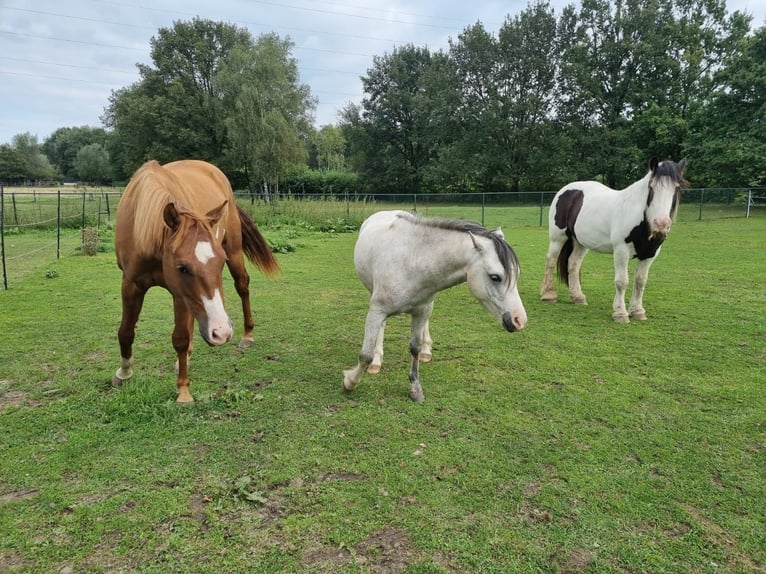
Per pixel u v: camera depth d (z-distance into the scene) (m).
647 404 3.46
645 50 32.03
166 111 39.50
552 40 36.09
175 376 3.83
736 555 2.03
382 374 4.01
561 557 2.01
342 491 2.42
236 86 33.97
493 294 2.96
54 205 17.69
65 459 2.63
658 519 2.25
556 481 2.54
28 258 9.71
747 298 6.63
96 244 10.33
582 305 6.45
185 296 2.78
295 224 17.44
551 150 35.41
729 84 22.66
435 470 2.62
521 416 3.27
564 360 4.36
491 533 2.14
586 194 6.10
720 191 20.86
